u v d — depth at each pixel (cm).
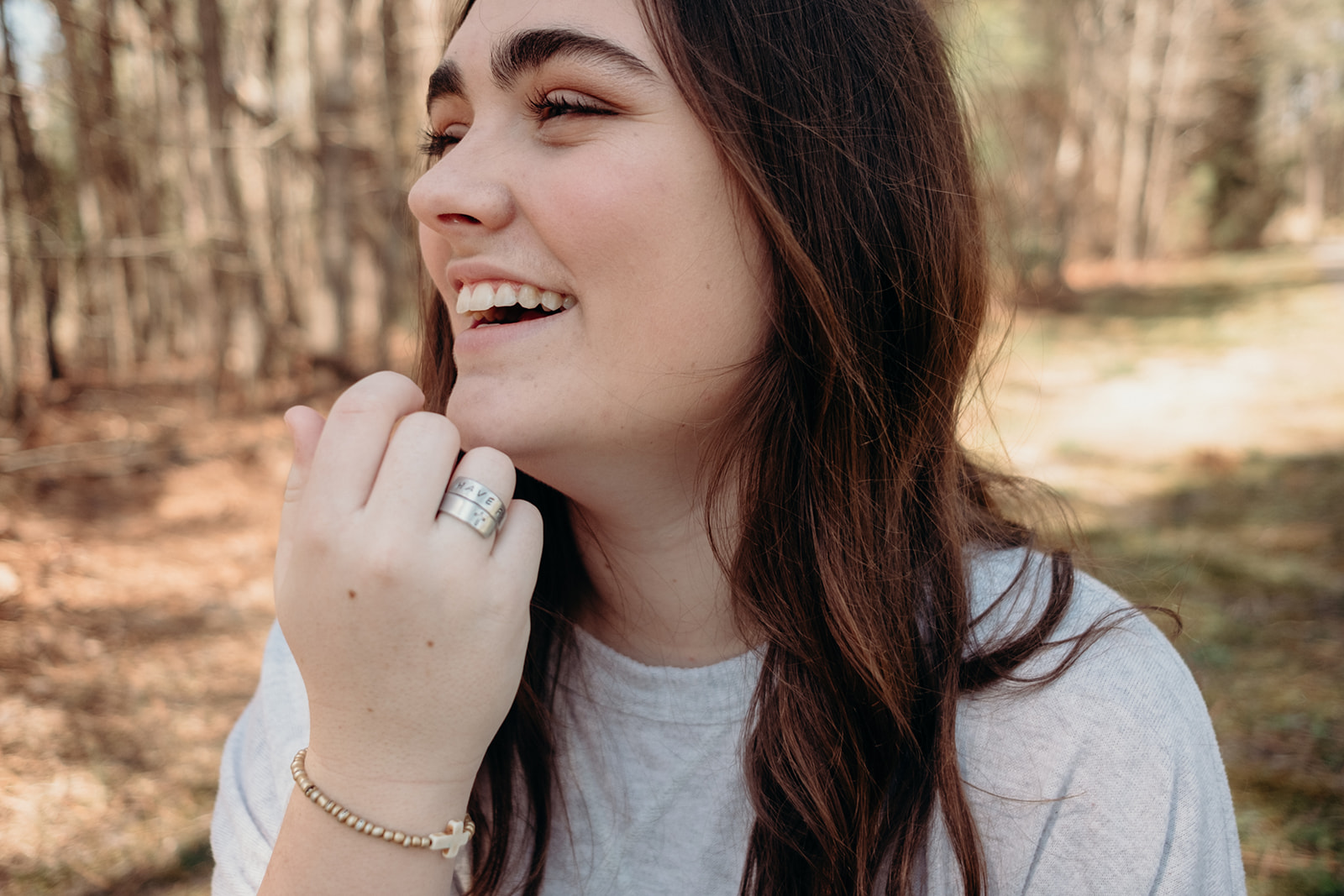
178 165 1098
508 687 73
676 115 78
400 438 71
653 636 95
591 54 76
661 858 89
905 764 83
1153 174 3153
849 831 83
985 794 79
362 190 1285
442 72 87
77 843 322
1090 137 2511
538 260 79
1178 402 1079
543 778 91
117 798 352
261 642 504
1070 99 2223
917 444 94
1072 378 1265
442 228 82
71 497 713
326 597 68
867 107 90
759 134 80
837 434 88
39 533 626
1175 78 2958
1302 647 432
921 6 99
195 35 1084
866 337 90
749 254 83
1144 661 79
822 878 82
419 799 70
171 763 379
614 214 76
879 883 82
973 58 135
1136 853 75
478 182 79
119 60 1203
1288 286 2308
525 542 73
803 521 88
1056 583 87
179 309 1524
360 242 1659
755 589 88
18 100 831
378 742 70
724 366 84
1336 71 3806
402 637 68
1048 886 77
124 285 1312
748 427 87
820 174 85
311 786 71
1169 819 75
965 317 101
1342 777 335
